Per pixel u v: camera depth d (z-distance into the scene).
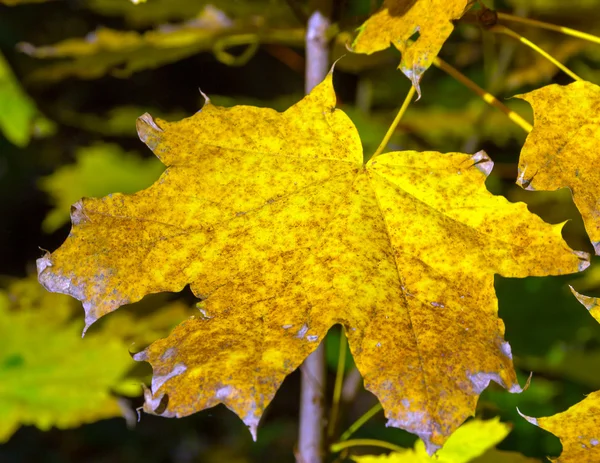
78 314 0.60
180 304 0.59
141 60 0.60
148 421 1.61
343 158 0.36
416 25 0.35
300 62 0.68
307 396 0.47
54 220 0.95
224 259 0.35
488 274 0.34
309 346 0.33
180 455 1.54
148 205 0.35
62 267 0.34
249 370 0.33
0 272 1.65
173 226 0.35
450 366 0.33
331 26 0.47
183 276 0.35
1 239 1.66
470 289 0.34
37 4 1.62
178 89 1.81
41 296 0.62
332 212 0.35
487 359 0.33
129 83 1.80
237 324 0.34
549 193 0.76
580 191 0.34
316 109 0.36
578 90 0.35
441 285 0.34
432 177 0.36
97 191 0.95
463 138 0.87
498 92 0.76
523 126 0.37
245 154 0.36
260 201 0.35
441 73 0.95
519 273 0.34
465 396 0.32
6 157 1.60
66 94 1.72
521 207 0.35
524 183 0.35
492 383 0.67
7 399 0.53
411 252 0.35
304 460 0.47
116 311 0.59
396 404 0.32
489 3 0.61
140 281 0.34
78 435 1.54
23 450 1.47
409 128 0.80
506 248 0.35
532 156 0.35
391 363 0.33
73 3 1.59
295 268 0.35
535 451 0.64
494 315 0.34
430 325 0.34
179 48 0.57
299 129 0.36
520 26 0.63
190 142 0.36
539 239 0.35
